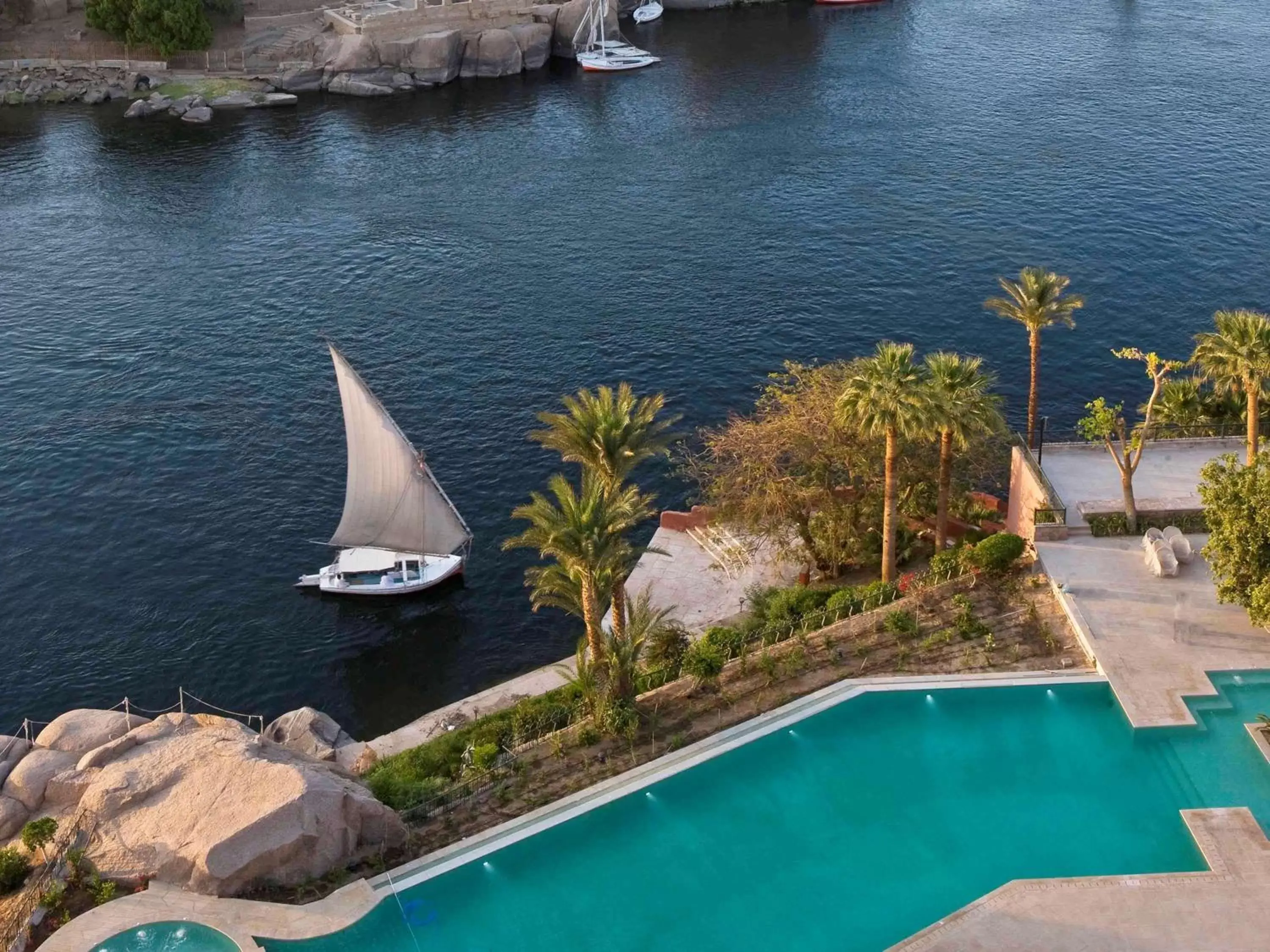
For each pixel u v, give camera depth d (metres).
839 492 65.31
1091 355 90.25
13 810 42.75
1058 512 58.12
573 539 48.34
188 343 93.88
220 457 80.94
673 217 114.00
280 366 90.94
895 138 131.25
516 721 51.47
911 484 63.56
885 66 156.12
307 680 64.06
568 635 66.94
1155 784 45.41
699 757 47.66
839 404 57.56
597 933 40.50
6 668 64.19
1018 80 149.25
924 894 41.56
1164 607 53.47
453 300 100.06
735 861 43.19
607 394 51.72
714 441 67.56
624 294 100.62
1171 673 49.72
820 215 113.56
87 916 38.59
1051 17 178.00
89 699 62.47
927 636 53.59
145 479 78.69
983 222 110.62
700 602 65.19
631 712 48.94
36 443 81.88
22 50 154.88
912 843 43.62
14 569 70.94
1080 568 55.97
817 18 180.62
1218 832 42.84
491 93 152.12
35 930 38.69
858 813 45.00
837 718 49.34
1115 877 41.19
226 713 61.91
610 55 161.88
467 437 82.81
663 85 152.62
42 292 101.31
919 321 95.69
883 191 117.94
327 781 42.84
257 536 73.88
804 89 148.25
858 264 104.19
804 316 96.75
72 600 68.75
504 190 121.12
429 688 63.59
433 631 67.19
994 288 99.75
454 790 46.59
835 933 40.34
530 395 87.31
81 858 40.12
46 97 147.50
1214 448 64.56
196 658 65.19
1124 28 170.75
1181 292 97.94
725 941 40.16
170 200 119.38
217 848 39.75
